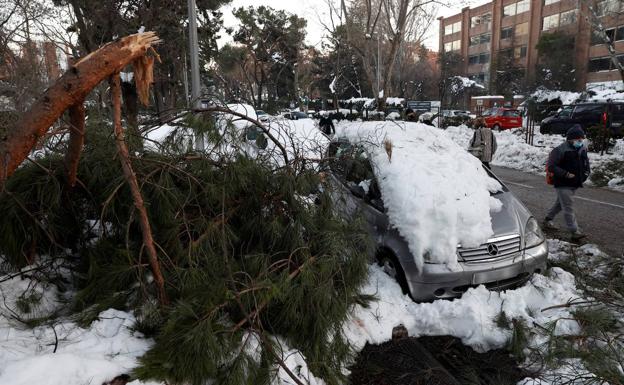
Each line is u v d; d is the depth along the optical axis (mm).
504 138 18359
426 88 50031
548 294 3797
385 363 3141
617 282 3869
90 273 2898
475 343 3375
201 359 2248
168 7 13602
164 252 2750
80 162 3086
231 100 4152
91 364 2059
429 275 3699
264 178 3242
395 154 4500
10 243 2922
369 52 22625
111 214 3082
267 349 2459
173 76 13969
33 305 2793
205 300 2504
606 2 24516
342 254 3137
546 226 6449
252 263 2861
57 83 2432
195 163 3146
